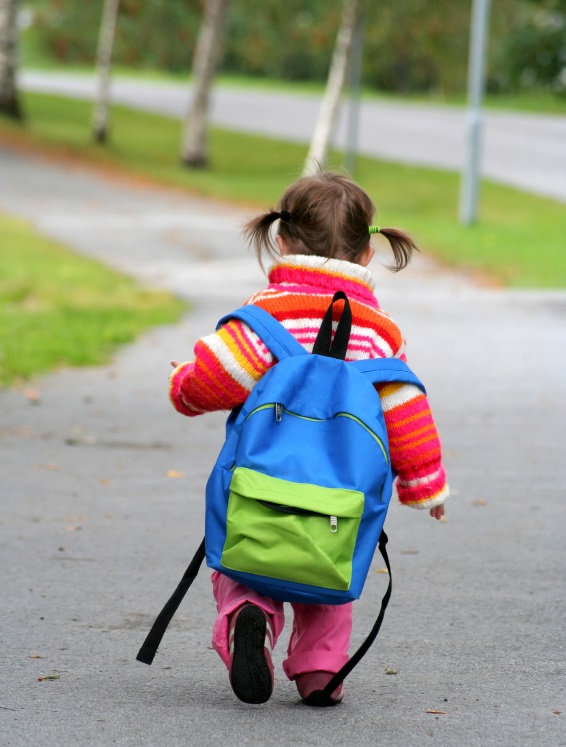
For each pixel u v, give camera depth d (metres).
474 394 20.02
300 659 7.18
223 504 6.59
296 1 74.75
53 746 6.65
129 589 10.20
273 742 6.74
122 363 22.75
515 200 63.00
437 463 6.88
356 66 68.75
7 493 13.49
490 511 13.09
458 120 98.94
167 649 8.68
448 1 66.19
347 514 6.36
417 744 6.77
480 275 40.62
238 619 6.53
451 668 8.30
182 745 6.68
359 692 7.76
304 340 6.89
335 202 7.11
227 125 89.94
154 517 12.64
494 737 6.92
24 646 8.67
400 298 34.34
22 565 10.83
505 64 91.75
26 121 81.94
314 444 6.55
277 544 6.36
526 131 91.06
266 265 42.12
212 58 73.31
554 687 7.89
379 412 6.67
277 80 145.75
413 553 11.49
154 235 49.03
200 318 29.28
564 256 43.88
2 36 80.12
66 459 15.23
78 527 12.17
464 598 10.06
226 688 7.80
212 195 63.38
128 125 87.62
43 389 19.97
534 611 9.70
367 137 86.12
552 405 19.22
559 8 88.00
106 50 78.44
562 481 14.51
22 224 48.59
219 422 17.95
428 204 62.47
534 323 29.14
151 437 16.69
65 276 35.16
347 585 6.41
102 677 7.99
